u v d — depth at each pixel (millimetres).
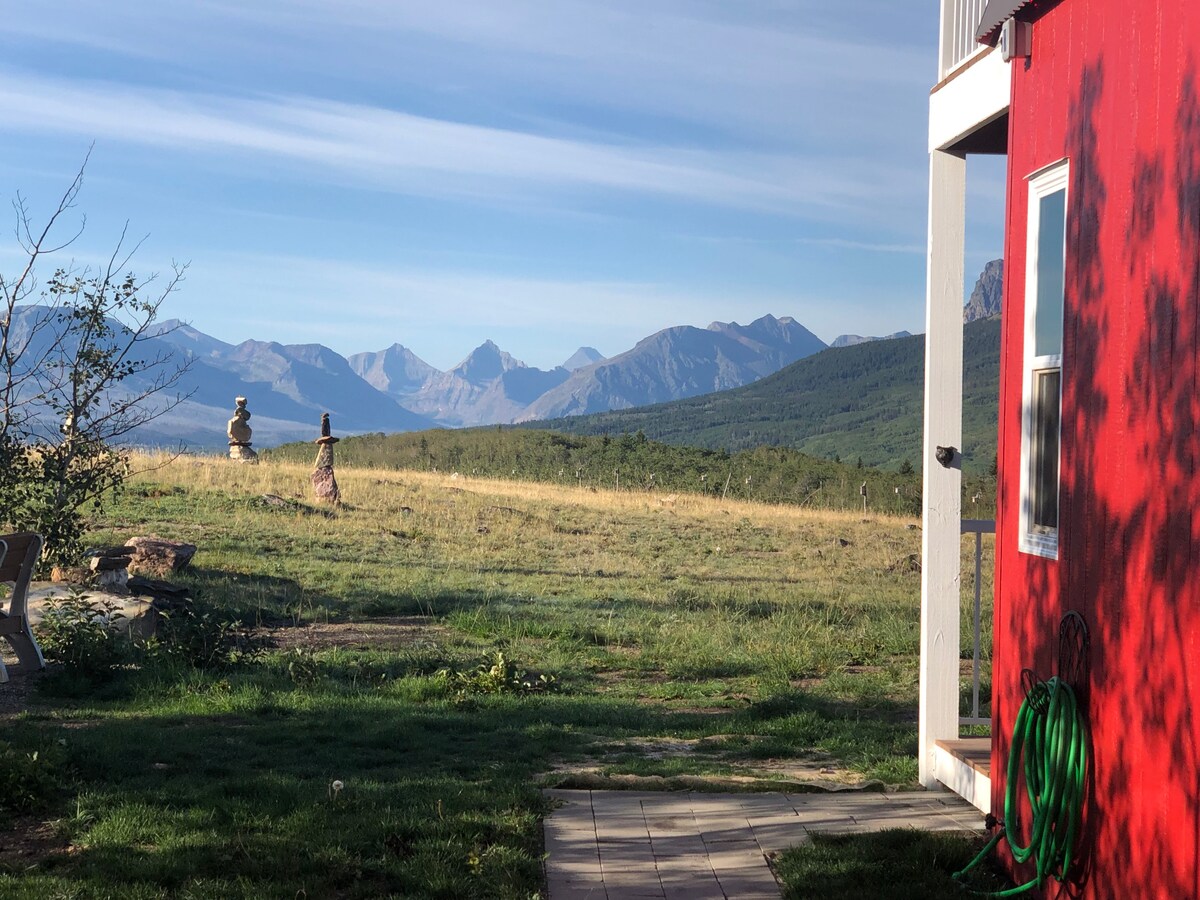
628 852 5453
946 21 6898
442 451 66375
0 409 12734
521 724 8828
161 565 15320
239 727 8156
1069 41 4922
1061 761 4621
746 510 33031
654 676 11766
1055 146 5059
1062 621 4773
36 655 9320
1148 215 4113
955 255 6969
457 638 13219
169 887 4746
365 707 9125
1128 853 4164
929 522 7012
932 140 6961
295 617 13898
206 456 30188
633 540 24906
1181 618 3814
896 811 6230
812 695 10555
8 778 5805
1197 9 3799
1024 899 4953
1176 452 3871
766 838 5688
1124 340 4289
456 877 4891
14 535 9062
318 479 25766
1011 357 5633
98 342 13258
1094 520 4531
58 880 4684
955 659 6957
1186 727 3768
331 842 5254
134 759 6879
